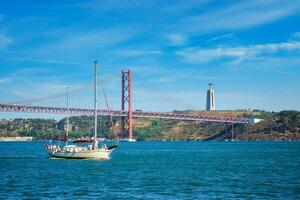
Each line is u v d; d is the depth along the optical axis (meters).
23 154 130.00
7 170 73.44
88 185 54.31
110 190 50.16
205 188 51.53
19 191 49.31
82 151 97.94
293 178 60.78
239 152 141.62
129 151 153.88
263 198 44.78
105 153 98.69
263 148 174.75
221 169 75.38
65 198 44.88
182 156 118.69
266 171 71.19
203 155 124.12
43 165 83.44
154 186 53.25
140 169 75.44
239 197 45.41
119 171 71.69
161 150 162.38
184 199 44.44
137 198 45.06
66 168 77.25
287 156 114.81
